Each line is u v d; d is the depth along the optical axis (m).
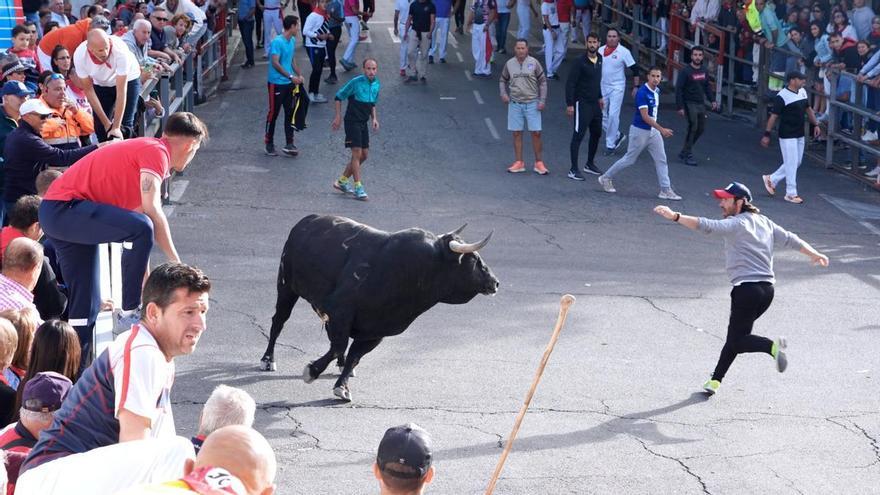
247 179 23.25
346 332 12.25
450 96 31.61
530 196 23.31
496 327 15.28
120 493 4.61
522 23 37.31
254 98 30.41
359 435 11.41
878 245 21.14
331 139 26.66
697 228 12.91
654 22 36.28
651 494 10.34
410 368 13.55
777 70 29.89
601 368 13.84
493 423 11.91
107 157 8.96
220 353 13.69
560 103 31.66
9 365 8.41
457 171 24.88
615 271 18.41
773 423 12.28
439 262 12.23
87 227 8.98
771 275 13.02
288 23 24.45
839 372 14.09
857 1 27.94
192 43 25.70
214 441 4.83
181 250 18.25
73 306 9.57
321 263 12.47
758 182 25.53
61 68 16.70
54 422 6.30
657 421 12.20
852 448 11.65
